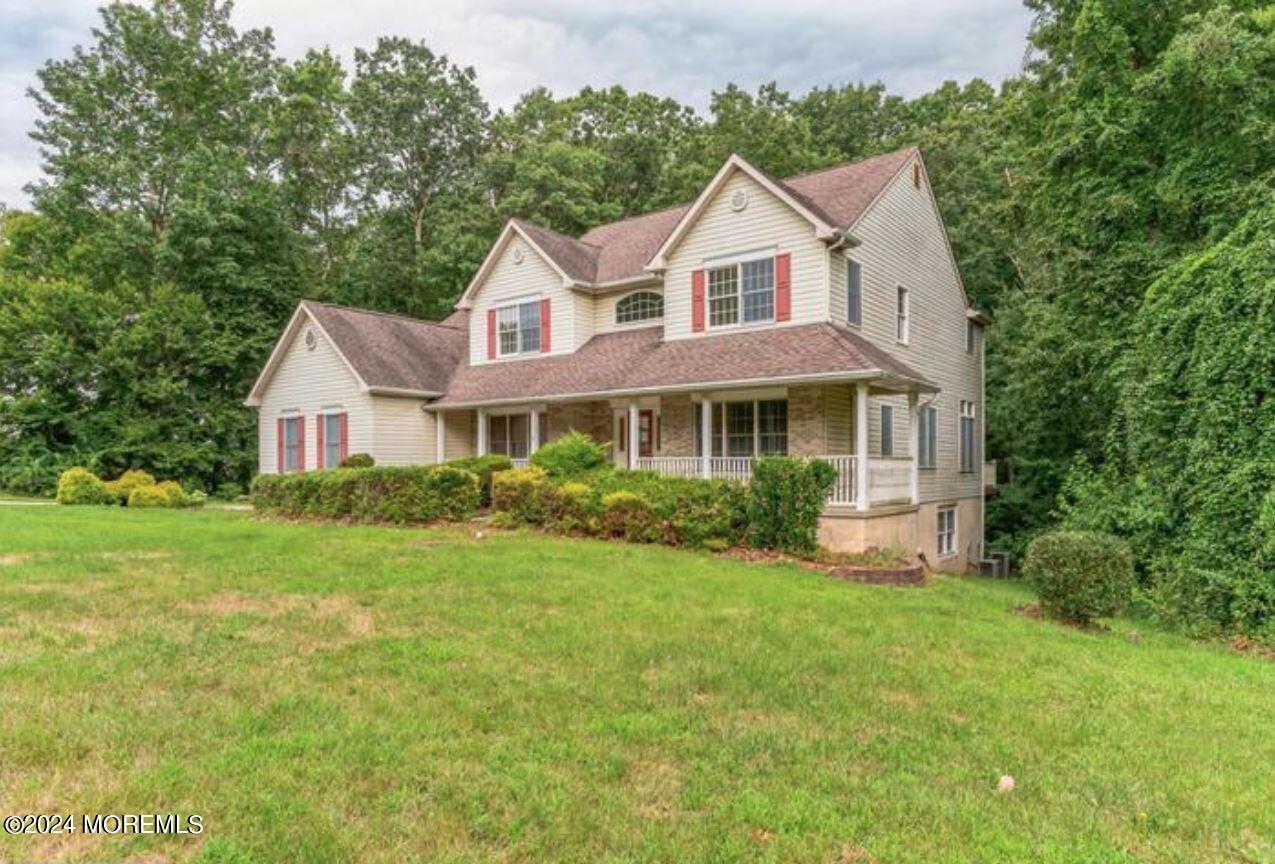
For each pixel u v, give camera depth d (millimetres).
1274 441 9781
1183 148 14391
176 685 4867
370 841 3162
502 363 20859
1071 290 16969
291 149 33281
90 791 3439
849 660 6121
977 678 5902
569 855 3148
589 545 11992
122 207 28422
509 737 4289
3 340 23969
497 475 14891
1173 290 11734
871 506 13312
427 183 37344
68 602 7062
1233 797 4012
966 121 32688
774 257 15359
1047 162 17328
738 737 4441
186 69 29156
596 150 37875
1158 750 4629
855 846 3324
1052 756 4441
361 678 5145
